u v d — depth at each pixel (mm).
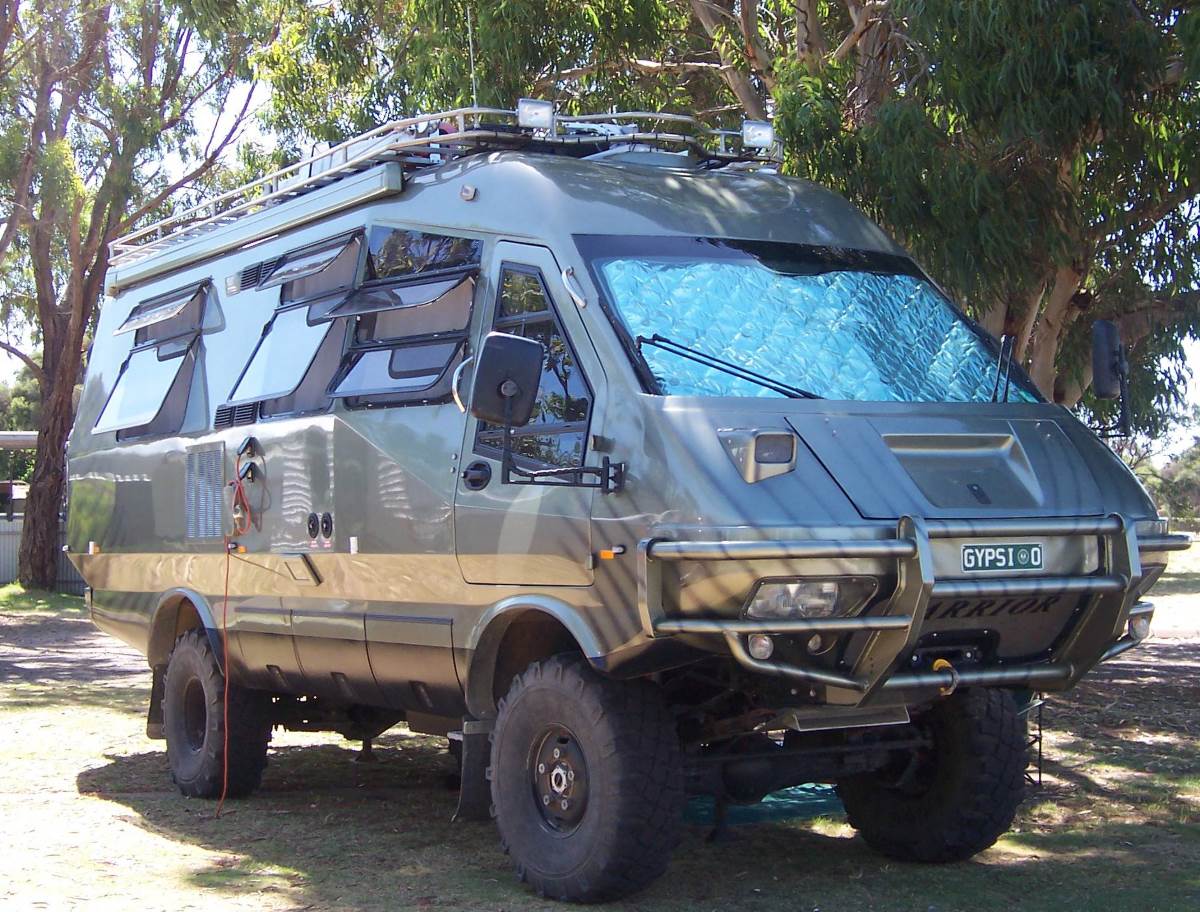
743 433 5656
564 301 6414
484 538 6516
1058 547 6000
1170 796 8453
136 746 10727
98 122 26156
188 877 6680
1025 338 12180
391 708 7727
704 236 6844
